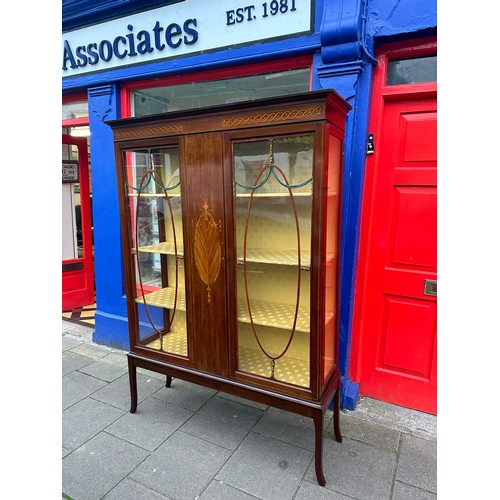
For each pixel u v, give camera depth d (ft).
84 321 12.74
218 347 6.28
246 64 7.82
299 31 7.04
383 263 7.47
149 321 7.43
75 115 11.19
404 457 6.27
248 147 5.58
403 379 7.61
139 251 7.27
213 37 7.90
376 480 5.77
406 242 7.22
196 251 6.18
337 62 6.70
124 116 9.76
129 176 6.92
